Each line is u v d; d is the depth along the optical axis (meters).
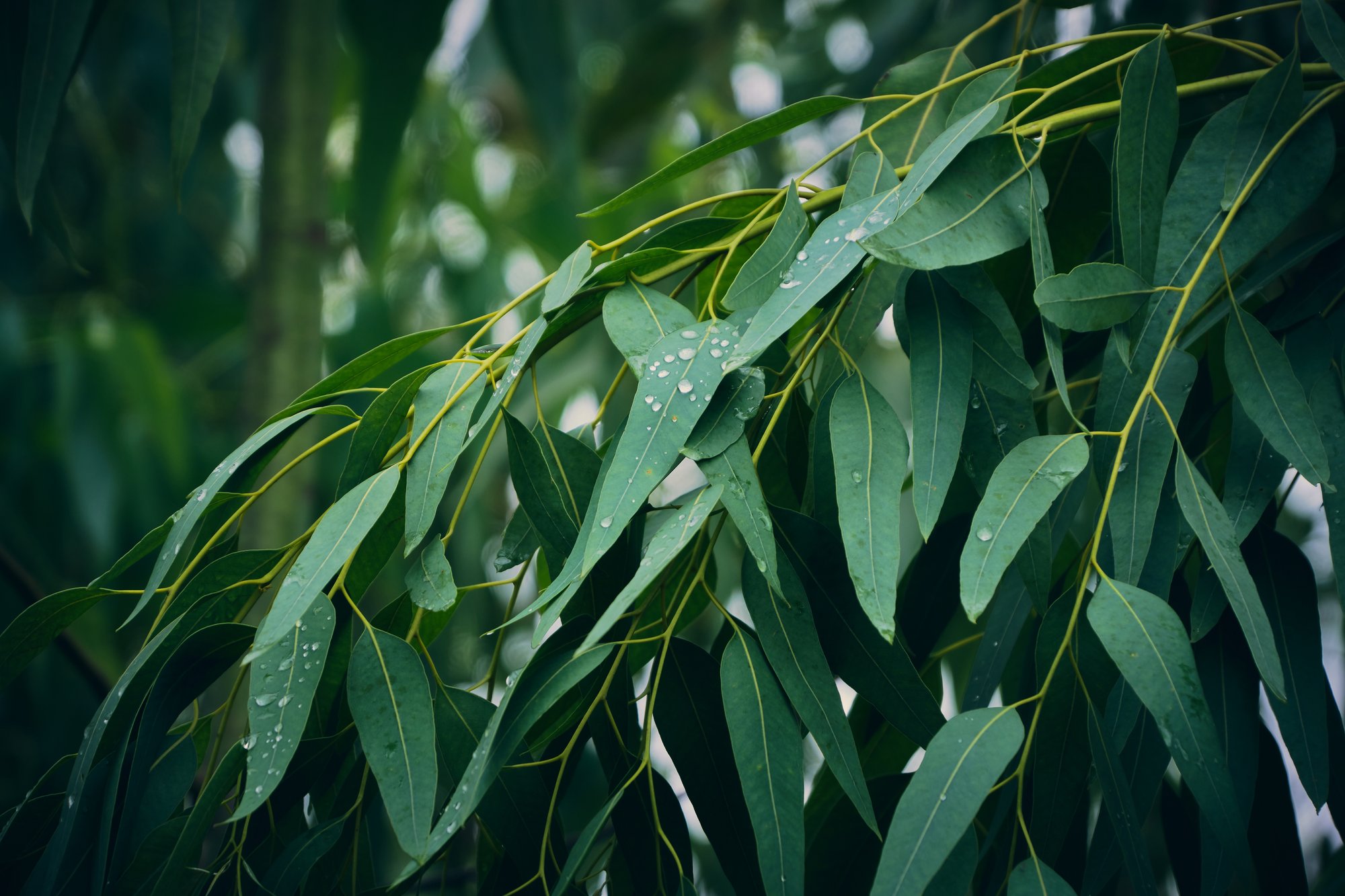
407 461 1.12
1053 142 1.23
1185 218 1.12
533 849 1.11
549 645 1.10
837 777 1.06
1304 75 1.17
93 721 1.12
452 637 2.65
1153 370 1.08
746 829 1.11
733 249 1.14
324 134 1.71
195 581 1.14
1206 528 1.07
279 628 1.05
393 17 1.86
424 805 1.06
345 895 1.15
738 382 1.09
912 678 1.10
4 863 1.16
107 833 1.10
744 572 1.09
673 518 1.07
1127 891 1.74
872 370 2.66
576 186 2.42
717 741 1.12
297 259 1.66
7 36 1.43
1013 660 1.30
